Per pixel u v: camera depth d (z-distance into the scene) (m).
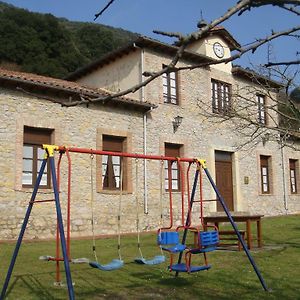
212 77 17.08
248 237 9.77
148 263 6.30
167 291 6.00
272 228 14.01
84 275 7.08
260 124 7.52
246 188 18.11
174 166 15.39
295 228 13.95
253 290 5.97
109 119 13.70
